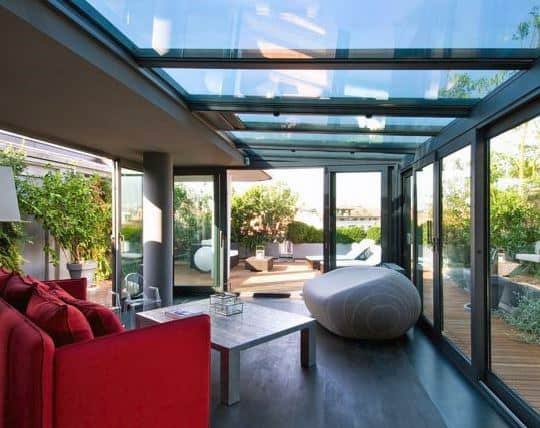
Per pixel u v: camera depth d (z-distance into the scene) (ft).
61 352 5.67
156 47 8.32
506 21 6.72
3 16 5.85
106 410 6.08
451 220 13.21
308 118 13.66
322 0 6.36
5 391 6.15
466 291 11.81
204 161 21.20
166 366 6.76
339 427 8.70
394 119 12.96
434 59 7.96
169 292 18.62
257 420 8.98
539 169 8.00
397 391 10.47
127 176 20.48
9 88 9.07
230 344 9.96
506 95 8.90
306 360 12.12
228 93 11.24
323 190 22.38
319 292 15.65
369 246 21.77
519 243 8.84
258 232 39.55
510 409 9.11
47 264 21.35
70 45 7.03
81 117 11.60
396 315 13.93
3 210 10.43
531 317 8.32
